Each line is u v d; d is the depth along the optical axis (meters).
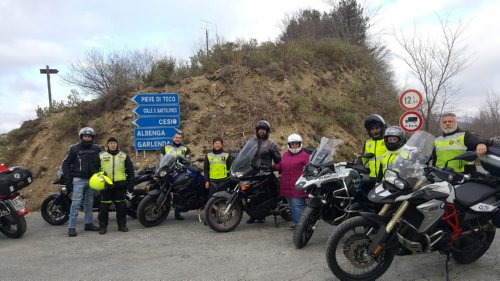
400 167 4.47
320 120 13.63
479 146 4.94
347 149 13.26
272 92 13.74
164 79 13.72
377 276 4.47
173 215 8.76
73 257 5.84
